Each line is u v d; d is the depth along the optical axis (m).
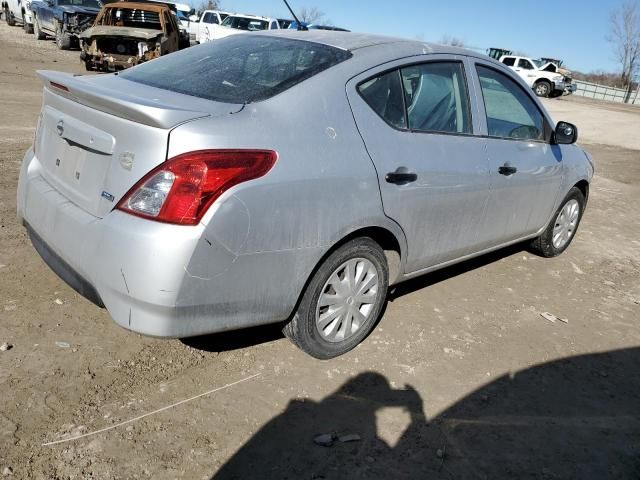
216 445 2.45
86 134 2.58
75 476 2.20
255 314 2.64
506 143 3.96
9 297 3.32
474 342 3.57
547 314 4.10
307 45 3.21
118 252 2.32
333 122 2.81
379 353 3.29
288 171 2.54
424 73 3.37
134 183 2.35
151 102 2.49
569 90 31.08
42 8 21.31
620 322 4.15
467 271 4.72
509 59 30.77
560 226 5.14
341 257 2.93
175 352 3.04
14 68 14.28
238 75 2.95
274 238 2.54
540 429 2.83
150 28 15.77
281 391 2.85
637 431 2.92
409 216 3.20
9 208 4.68
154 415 2.57
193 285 2.35
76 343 3.00
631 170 11.16
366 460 2.47
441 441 2.65
